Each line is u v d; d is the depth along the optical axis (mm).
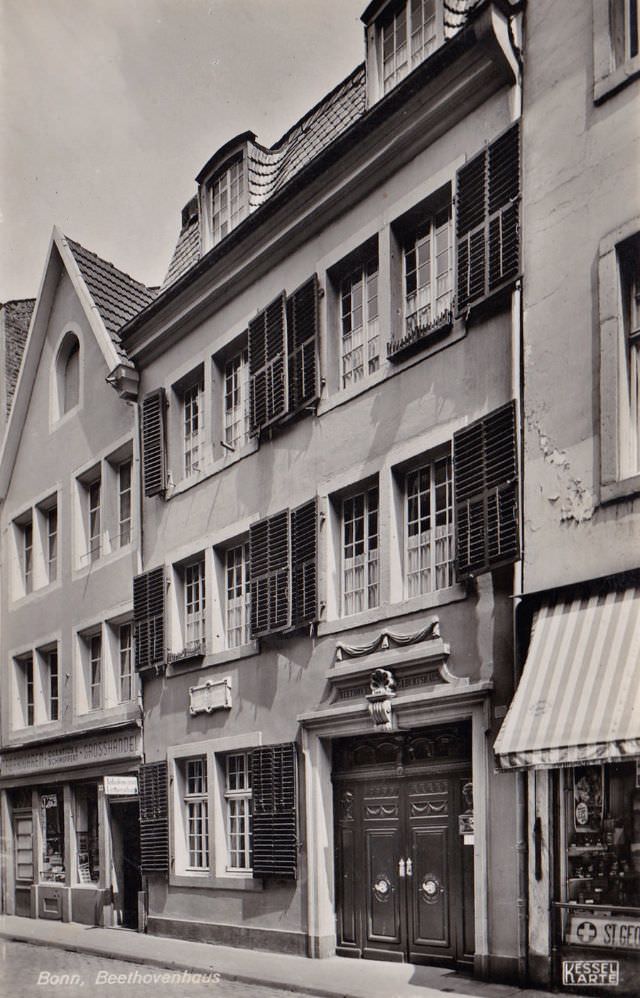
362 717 11516
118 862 17344
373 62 12766
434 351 11117
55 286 20734
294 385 13273
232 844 14156
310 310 13094
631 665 8055
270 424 13633
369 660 11461
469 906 10375
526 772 9383
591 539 8984
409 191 11719
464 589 10297
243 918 13367
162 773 15547
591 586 8914
